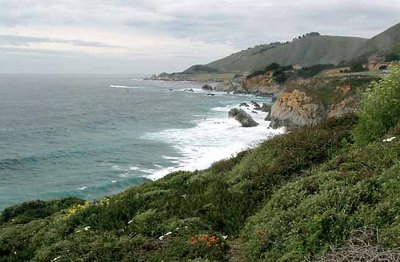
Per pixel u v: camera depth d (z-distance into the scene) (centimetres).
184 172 1866
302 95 6956
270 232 979
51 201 2067
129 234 1170
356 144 1494
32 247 1248
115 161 4500
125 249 1051
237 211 1239
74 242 1155
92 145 5400
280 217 1018
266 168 1531
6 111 9506
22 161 4569
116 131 6619
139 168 4181
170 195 1468
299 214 988
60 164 4459
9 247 1302
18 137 6078
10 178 3944
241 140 5372
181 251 995
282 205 1094
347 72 12362
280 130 6281
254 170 1596
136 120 8019
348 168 1208
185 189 1547
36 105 11138
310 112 6756
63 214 1588
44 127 7094
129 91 17725
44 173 4119
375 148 1262
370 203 934
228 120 7325
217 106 10750
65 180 3862
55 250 1138
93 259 1035
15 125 7281
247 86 15362
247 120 6875
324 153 1527
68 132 6575
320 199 992
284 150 1627
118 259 1017
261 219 1098
